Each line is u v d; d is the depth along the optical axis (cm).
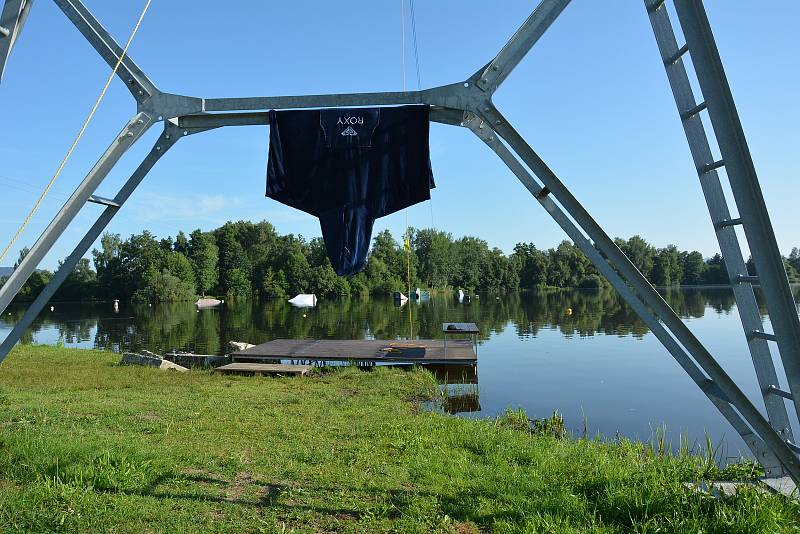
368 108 405
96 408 698
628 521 347
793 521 312
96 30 389
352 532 337
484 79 379
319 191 407
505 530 340
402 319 3412
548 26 374
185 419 657
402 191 404
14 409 666
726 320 2984
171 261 6506
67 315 4228
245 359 1359
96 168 380
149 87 395
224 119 416
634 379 1277
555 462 503
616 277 371
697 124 349
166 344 2172
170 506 362
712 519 327
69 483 378
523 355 1714
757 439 368
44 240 364
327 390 977
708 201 351
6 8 356
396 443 560
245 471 452
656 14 356
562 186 352
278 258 7531
